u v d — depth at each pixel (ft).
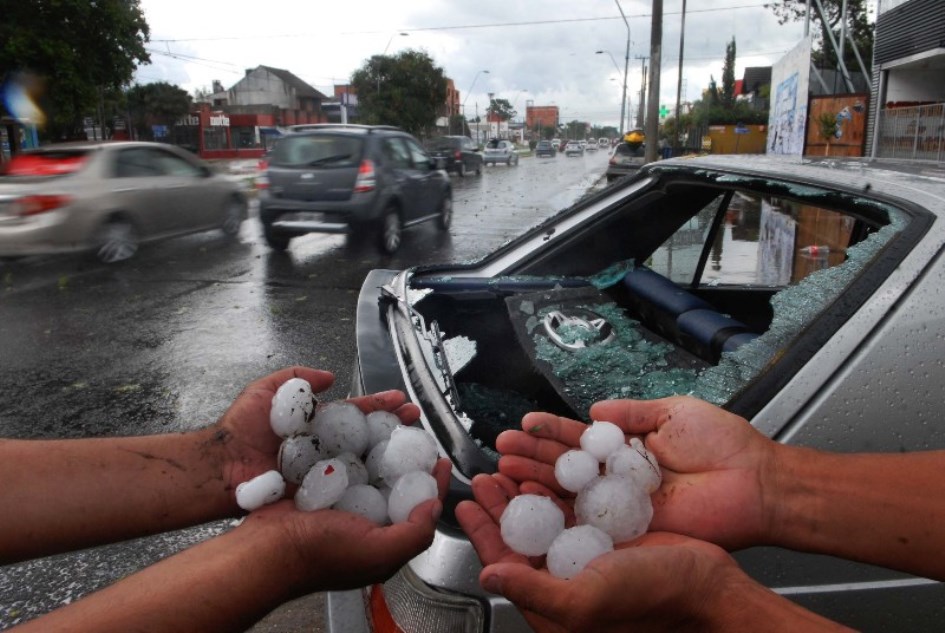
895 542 3.19
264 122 194.49
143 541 8.89
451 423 4.61
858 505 3.24
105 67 75.46
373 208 28.73
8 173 24.94
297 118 225.56
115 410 13.24
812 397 4.04
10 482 3.14
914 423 3.98
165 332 18.19
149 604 2.35
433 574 3.84
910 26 53.01
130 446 3.44
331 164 28.55
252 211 46.37
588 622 2.49
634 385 6.05
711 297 9.41
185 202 29.84
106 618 2.27
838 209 5.81
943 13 48.19
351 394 5.32
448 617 3.76
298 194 28.73
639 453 3.39
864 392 4.02
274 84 224.53
